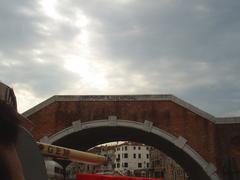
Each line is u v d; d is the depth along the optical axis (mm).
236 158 29547
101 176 16188
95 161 15086
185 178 66500
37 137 30078
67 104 30719
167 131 30281
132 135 37312
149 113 30562
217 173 29344
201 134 30078
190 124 30266
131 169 135750
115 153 143500
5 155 1137
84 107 30688
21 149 2986
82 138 36656
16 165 1141
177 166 72812
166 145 35469
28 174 3061
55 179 15125
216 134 30062
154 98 30734
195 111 30344
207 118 30234
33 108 30500
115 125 30297
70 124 30438
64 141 32406
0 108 1188
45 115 30469
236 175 27375
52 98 30766
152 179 17016
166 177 84500
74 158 13844
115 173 45250
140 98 30781
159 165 93062
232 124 30156
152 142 38312
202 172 31047
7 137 1158
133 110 30641
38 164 3238
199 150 29859
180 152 33125
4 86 3256
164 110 30578
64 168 16125
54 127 30297
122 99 30766
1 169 1114
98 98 30797
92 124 30406
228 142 29922
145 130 30312
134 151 141125
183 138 30016
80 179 16281
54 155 12695
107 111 30609
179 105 30609
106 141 43000
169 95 30766
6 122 1171
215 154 29688
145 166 140625
